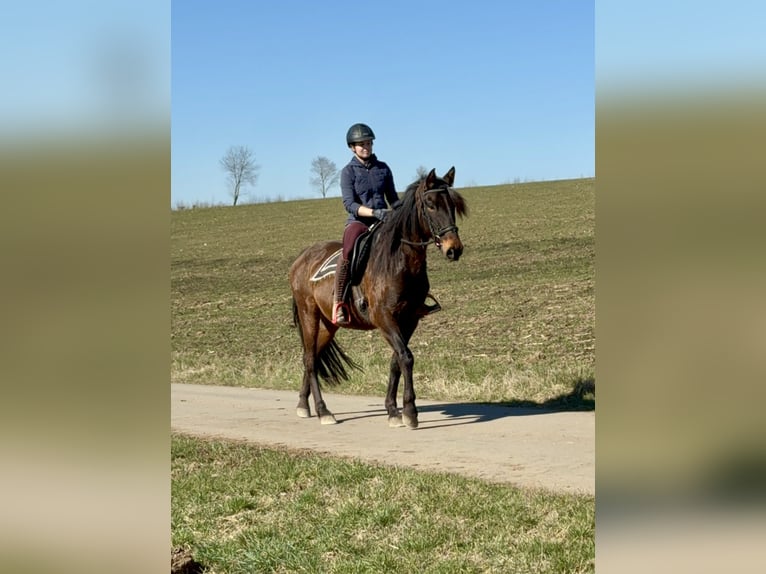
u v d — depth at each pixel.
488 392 12.12
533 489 6.66
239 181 91.69
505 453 8.20
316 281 10.85
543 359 14.57
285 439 9.48
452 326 19.30
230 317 26.09
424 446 8.73
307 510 6.64
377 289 9.94
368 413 11.22
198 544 6.08
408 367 9.92
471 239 37.34
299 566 5.57
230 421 10.87
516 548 5.43
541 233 37.22
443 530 5.88
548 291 23.06
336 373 11.34
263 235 50.12
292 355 18.66
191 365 17.86
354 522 6.23
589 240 33.84
